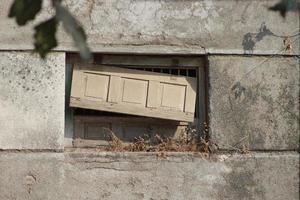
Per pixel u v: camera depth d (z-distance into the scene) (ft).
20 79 21.94
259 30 22.88
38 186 21.62
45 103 21.94
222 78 22.66
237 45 22.75
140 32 22.49
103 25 22.40
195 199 22.07
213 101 22.56
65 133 22.45
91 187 21.77
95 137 22.65
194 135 22.88
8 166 21.61
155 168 22.03
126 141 22.77
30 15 9.02
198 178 22.15
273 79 22.81
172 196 22.02
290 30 23.00
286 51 22.89
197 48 22.63
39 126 21.84
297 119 22.72
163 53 22.49
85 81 22.47
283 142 22.58
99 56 22.67
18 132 21.76
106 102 22.47
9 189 21.56
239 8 22.86
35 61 22.06
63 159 21.77
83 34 8.89
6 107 21.81
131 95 22.59
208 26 22.71
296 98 22.80
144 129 22.86
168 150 22.49
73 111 22.63
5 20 22.11
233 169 22.30
